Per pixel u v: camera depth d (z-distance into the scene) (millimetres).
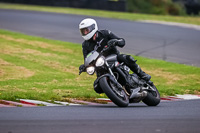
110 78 23781
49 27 82812
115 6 133125
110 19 102438
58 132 15773
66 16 104688
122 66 25062
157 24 97062
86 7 133625
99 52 25188
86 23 24484
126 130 16344
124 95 24422
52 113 20906
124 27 87250
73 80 37500
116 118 19312
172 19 111938
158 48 63312
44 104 26453
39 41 62906
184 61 53188
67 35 73062
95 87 24828
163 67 47250
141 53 58125
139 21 101625
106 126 17125
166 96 31844
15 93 29719
